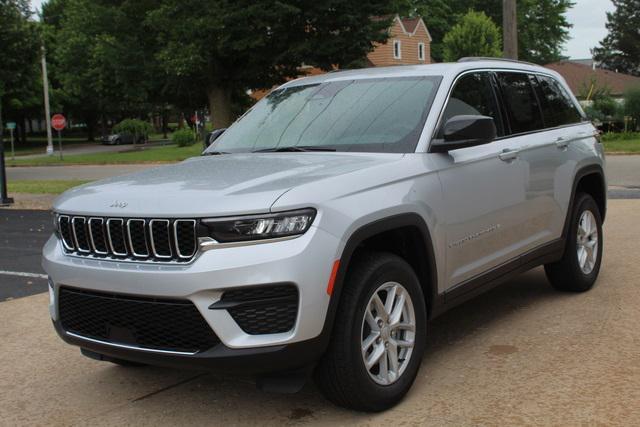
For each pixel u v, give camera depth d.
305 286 3.21
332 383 3.48
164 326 3.32
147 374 4.52
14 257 8.84
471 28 52.56
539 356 4.42
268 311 3.21
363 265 3.56
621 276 6.46
